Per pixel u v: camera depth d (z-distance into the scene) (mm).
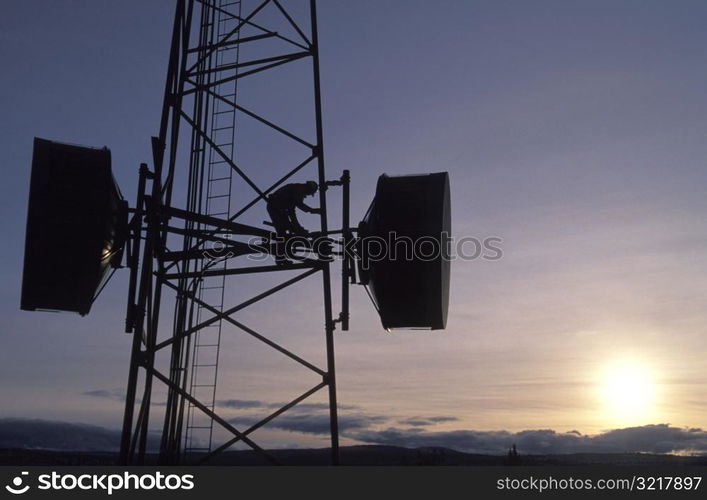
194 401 14664
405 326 16000
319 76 16656
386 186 15758
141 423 14797
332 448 14992
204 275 16031
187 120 16328
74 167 14664
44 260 14547
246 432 14570
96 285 15156
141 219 15430
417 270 15359
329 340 15633
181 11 16203
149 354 14617
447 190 16250
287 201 15945
